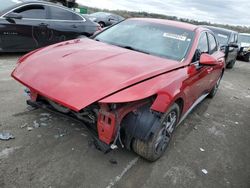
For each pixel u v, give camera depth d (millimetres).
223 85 8164
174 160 3229
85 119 2721
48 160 2822
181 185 2807
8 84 4855
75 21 8117
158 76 2807
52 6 7547
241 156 3650
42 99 3023
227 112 5449
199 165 3232
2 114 3633
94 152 3070
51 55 3123
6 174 2525
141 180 2764
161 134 2971
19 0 6984
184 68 3311
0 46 6555
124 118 2666
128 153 3164
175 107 3057
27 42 7055
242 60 16469
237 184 2998
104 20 17359
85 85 2494
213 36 5160
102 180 2660
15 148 2932
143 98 2441
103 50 3326
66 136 3301
